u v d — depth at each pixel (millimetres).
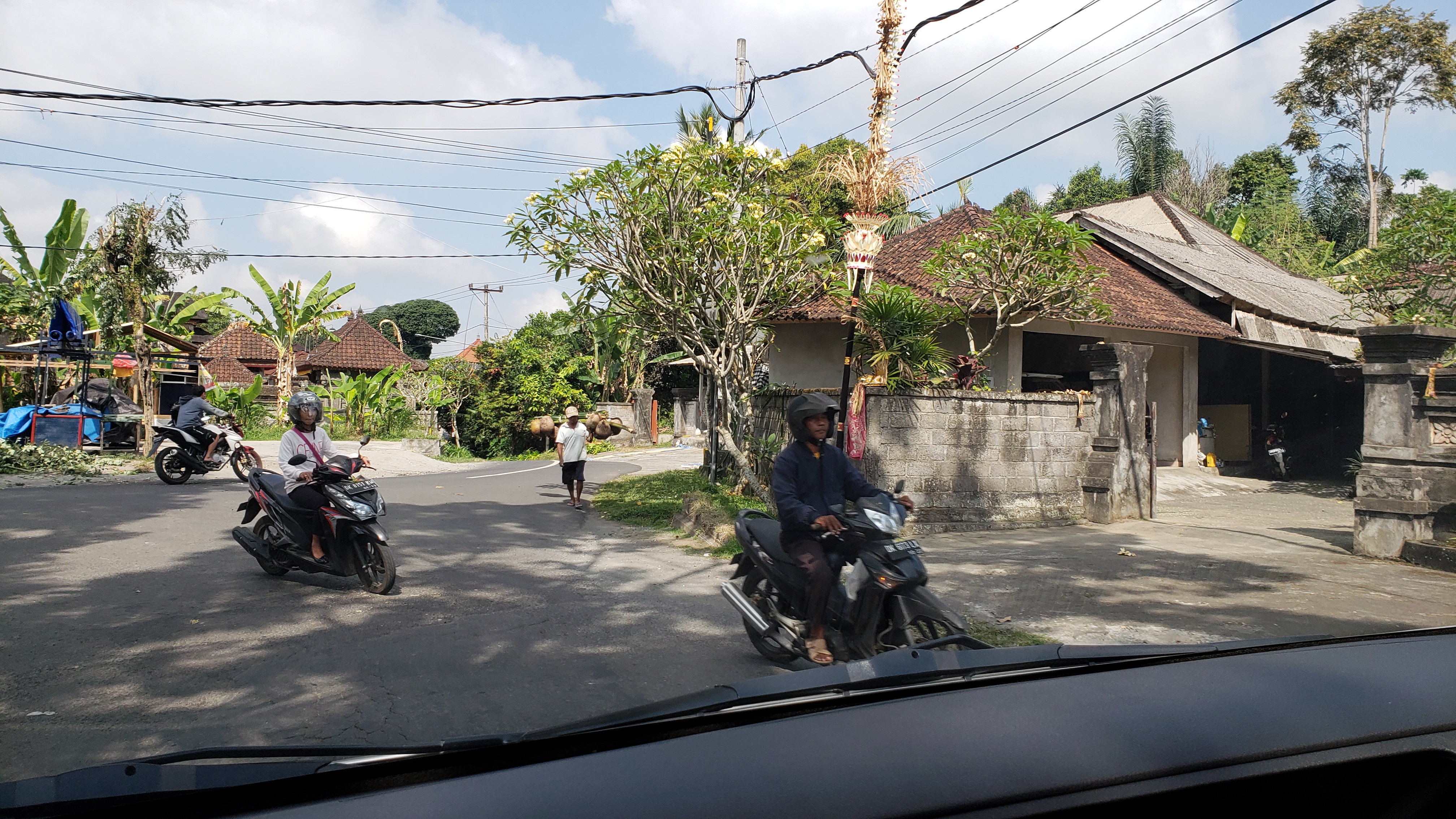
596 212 11148
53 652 5035
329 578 7141
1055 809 1443
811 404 5039
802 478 5012
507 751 1724
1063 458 11469
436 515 10727
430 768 1655
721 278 11617
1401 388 8742
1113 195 38000
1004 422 11016
